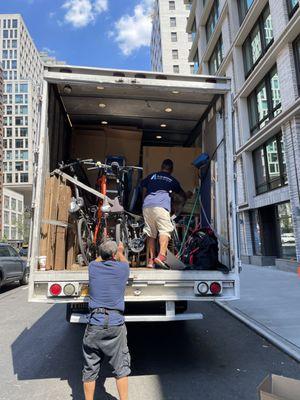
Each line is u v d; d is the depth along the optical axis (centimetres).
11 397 398
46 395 403
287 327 650
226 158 504
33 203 462
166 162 588
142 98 618
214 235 528
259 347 564
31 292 428
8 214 9419
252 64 1902
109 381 441
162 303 467
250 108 1942
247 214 1959
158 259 488
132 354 536
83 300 430
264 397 259
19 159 11638
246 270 1582
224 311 821
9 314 845
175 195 614
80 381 440
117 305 368
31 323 748
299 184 1391
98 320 357
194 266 482
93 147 746
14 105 11875
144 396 394
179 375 454
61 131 646
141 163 788
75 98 622
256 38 1842
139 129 767
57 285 429
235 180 498
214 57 2647
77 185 567
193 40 3228
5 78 12588
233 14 2092
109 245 392
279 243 1708
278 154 1617
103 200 565
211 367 480
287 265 1474
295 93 1416
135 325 701
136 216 631
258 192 1861
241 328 676
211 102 613
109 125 757
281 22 1507
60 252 498
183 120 720
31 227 458
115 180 623
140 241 585
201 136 717
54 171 526
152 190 552
